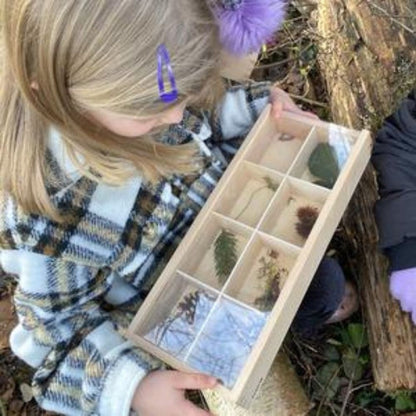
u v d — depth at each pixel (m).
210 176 0.58
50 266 0.50
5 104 0.45
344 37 0.70
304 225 0.55
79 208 0.50
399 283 0.58
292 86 0.81
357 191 0.65
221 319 0.52
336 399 0.67
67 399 0.53
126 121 0.42
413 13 0.67
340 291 0.62
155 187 0.53
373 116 0.66
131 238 0.53
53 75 0.40
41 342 0.53
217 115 0.60
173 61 0.40
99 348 0.52
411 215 0.56
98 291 0.55
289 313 0.51
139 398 0.50
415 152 0.59
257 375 0.49
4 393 0.71
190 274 0.55
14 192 0.47
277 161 0.58
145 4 0.38
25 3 0.38
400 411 0.65
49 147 0.47
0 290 0.76
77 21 0.38
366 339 0.67
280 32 0.83
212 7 0.42
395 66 0.66
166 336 0.53
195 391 0.69
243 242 0.55
